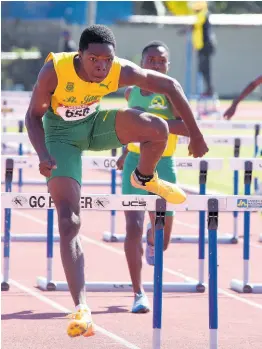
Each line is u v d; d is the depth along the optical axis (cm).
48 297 1714
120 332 1463
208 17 6031
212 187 3195
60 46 8306
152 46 1603
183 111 1243
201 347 1383
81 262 1178
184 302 1706
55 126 1262
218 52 8931
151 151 1230
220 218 2817
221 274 1989
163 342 1409
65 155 1246
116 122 1250
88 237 2458
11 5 8306
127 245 1576
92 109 1243
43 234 2402
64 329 1474
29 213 2858
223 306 1675
